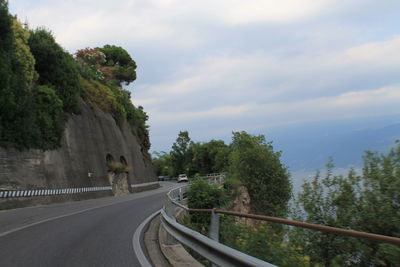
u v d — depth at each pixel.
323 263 6.53
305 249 6.55
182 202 19.56
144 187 55.56
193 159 97.50
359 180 8.61
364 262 6.23
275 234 6.23
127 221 13.64
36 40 34.00
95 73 58.72
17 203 22.16
